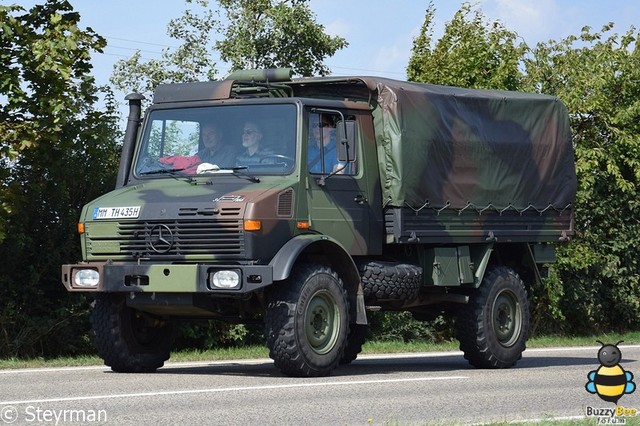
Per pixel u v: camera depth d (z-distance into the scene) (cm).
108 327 1752
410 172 1839
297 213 1669
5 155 2189
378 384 1538
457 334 2002
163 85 1831
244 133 1736
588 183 3259
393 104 1830
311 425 1141
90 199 2661
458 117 1948
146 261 1659
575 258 3228
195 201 1636
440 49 3425
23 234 2477
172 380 1562
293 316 1616
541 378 1709
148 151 1808
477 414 1276
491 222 2011
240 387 1455
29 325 2503
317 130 1734
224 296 1642
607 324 3509
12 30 2206
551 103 2147
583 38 3450
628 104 3378
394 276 1802
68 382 1538
